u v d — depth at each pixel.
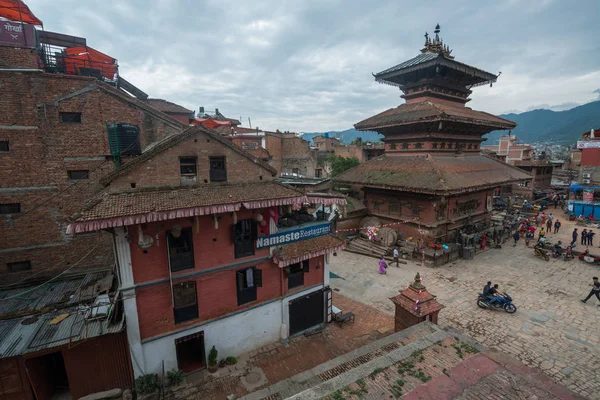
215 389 12.73
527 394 6.66
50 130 15.70
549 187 58.66
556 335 15.63
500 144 77.62
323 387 7.34
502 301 17.95
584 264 25.30
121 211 10.62
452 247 26.62
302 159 55.75
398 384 7.34
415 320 13.63
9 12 15.52
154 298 12.47
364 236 31.33
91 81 16.14
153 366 12.72
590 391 11.95
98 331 11.91
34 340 11.41
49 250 16.42
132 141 16.78
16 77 14.86
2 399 11.12
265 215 14.70
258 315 15.12
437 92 32.75
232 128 45.44
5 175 15.27
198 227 12.38
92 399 12.38
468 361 7.84
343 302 19.95
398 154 33.59
